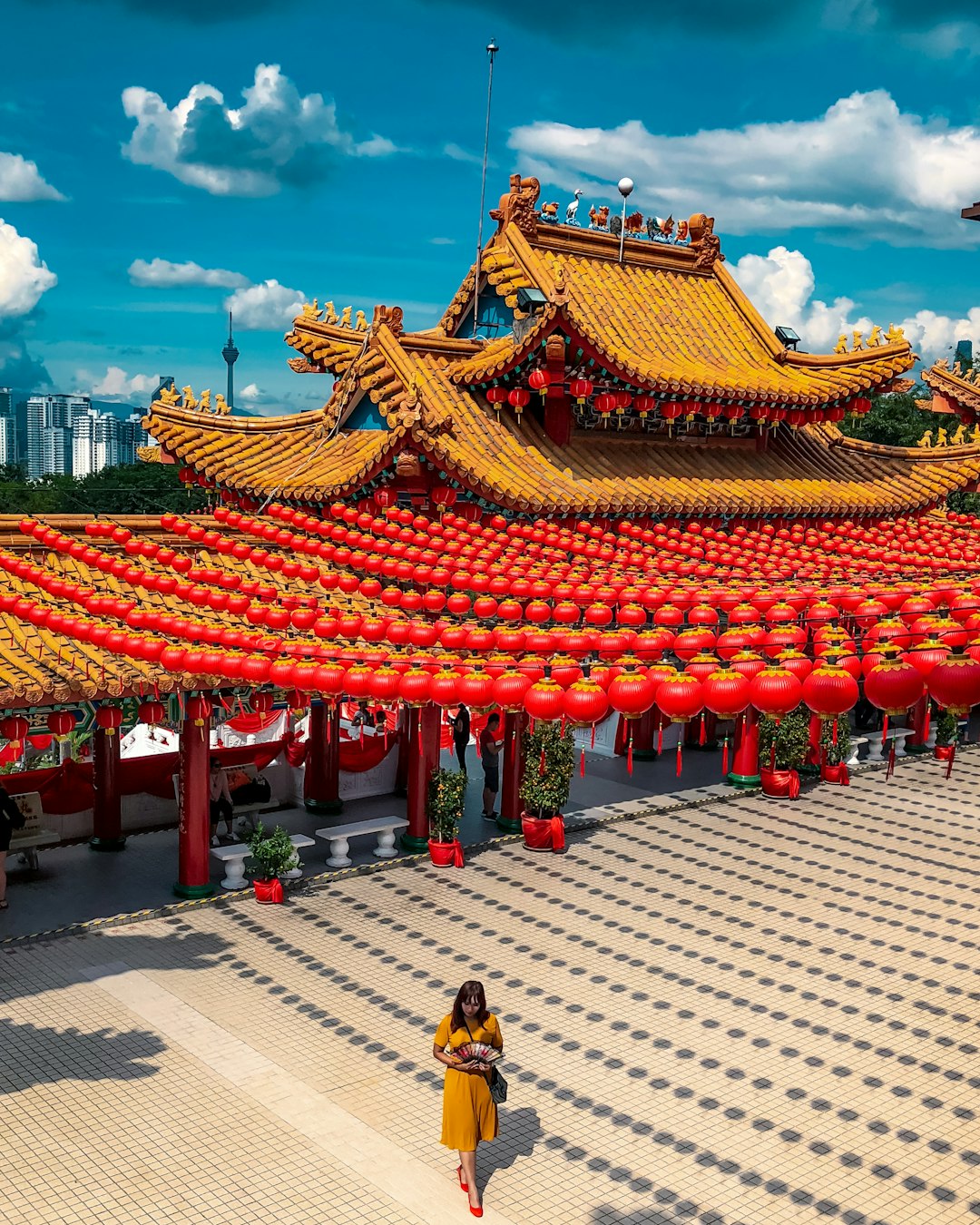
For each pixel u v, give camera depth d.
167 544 21.09
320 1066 15.10
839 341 28.81
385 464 21.00
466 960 18.58
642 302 28.88
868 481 28.08
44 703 16.39
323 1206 12.23
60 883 21.33
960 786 30.53
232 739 26.95
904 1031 16.56
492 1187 12.61
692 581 18.34
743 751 29.28
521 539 20.95
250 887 21.39
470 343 26.23
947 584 13.36
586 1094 14.58
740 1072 15.25
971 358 43.38
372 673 13.30
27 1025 16.06
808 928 20.36
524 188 27.95
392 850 23.42
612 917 20.59
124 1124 13.69
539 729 24.14
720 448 27.86
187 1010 16.59
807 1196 12.57
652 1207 12.32
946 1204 12.49
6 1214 12.04
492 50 25.72
